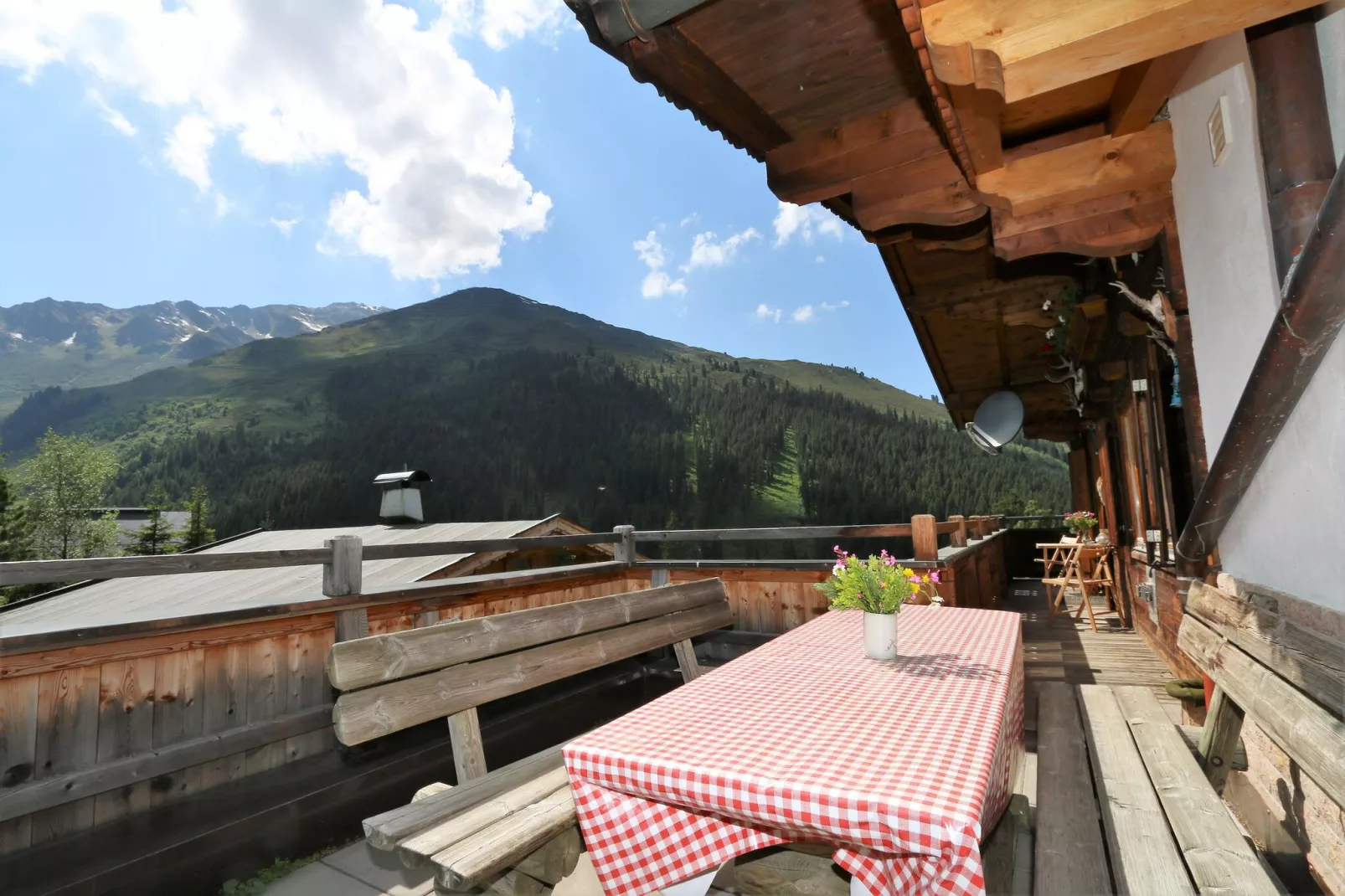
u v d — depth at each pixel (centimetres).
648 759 159
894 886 137
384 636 230
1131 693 336
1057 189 338
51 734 325
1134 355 511
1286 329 176
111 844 330
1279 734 189
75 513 6184
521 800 214
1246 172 237
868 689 213
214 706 387
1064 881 162
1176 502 451
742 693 212
